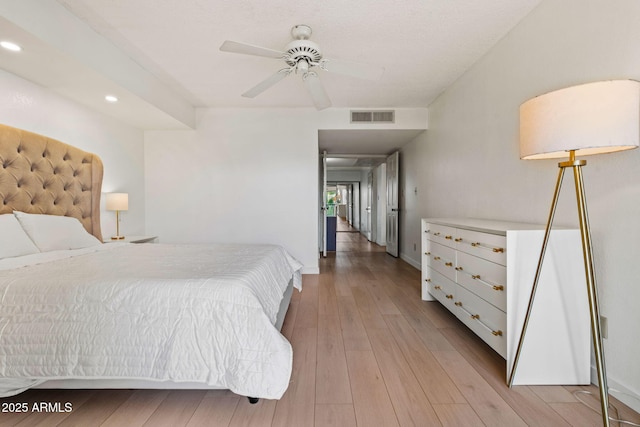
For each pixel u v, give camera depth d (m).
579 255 1.68
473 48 2.66
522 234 1.69
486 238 1.94
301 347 2.15
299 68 2.20
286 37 2.45
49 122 2.72
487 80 2.74
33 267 1.81
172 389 1.60
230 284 1.48
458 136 3.33
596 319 1.28
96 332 1.40
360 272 4.54
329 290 3.58
